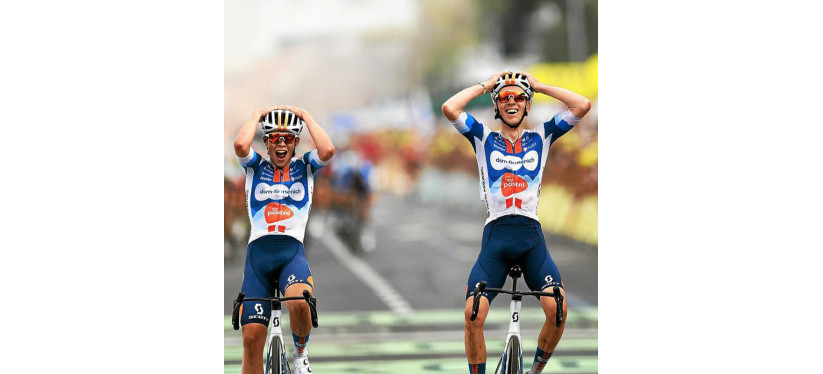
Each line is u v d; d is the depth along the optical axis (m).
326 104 47.56
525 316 40.50
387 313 39.56
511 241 22.50
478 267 22.64
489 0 47.41
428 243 47.47
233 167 44.72
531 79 23.14
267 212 22.73
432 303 40.75
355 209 47.41
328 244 47.38
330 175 47.62
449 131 49.25
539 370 23.42
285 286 22.25
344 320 38.34
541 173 22.97
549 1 47.09
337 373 28.84
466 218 49.56
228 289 42.91
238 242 44.09
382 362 30.56
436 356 31.62
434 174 49.25
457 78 47.78
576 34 47.03
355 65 47.81
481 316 22.09
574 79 47.22
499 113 23.05
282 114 22.98
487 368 31.42
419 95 48.12
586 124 47.88
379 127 48.28
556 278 22.53
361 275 44.00
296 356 23.30
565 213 48.28
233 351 33.56
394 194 48.38
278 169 23.02
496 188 22.69
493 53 47.44
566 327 36.72
